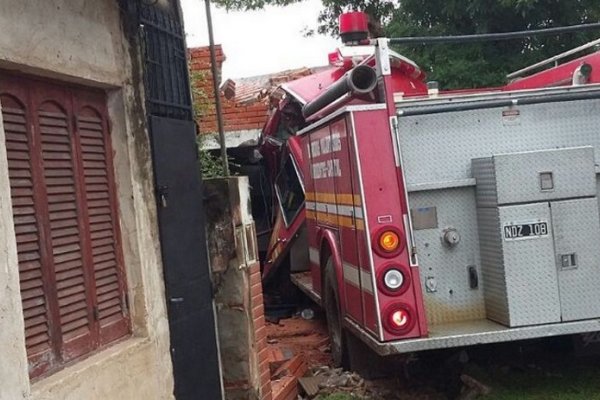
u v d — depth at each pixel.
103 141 4.49
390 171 6.02
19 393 3.13
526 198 5.89
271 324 10.78
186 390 4.99
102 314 4.27
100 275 4.29
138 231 4.57
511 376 6.78
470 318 6.32
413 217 6.30
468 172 6.37
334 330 7.99
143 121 4.77
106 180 4.48
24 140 3.67
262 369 6.12
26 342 3.50
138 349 4.35
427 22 13.95
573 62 8.15
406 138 6.35
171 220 5.01
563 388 6.39
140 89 4.77
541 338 6.42
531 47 13.49
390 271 5.93
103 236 4.37
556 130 6.43
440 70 13.40
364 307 6.34
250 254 6.08
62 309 3.85
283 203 10.91
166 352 4.75
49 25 3.73
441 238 6.32
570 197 5.90
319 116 8.07
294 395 6.80
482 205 6.18
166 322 4.81
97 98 4.46
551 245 5.90
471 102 6.36
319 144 7.84
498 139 6.40
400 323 5.89
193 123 5.65
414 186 6.27
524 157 5.89
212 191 5.88
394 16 14.67
